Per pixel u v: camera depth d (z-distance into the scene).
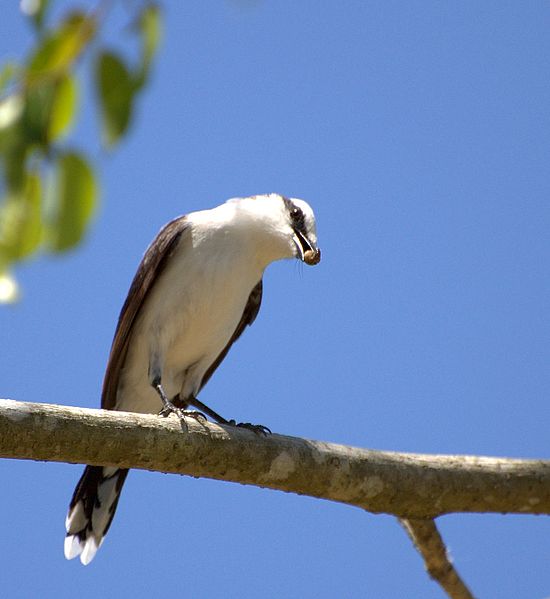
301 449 9.48
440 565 10.18
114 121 3.84
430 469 9.80
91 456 8.52
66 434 8.32
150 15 3.82
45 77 3.79
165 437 8.84
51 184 3.82
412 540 10.23
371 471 9.63
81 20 3.76
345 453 9.63
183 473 9.12
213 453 9.08
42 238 3.85
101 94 3.83
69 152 3.80
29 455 8.27
